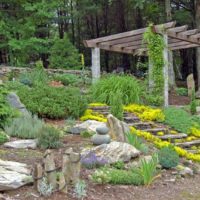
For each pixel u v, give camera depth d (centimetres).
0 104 763
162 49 1149
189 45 1512
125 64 2645
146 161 629
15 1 1848
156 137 880
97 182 545
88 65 2675
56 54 1862
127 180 573
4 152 610
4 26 1775
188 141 922
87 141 729
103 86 1112
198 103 1374
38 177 487
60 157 616
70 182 514
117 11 2622
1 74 1415
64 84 1419
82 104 944
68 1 2561
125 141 742
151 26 1152
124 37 1262
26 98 889
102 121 896
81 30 2844
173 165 679
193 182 657
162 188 593
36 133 720
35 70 1396
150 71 1188
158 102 1136
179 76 2550
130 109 1027
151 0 2155
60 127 817
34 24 1861
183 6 2350
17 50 1859
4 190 474
